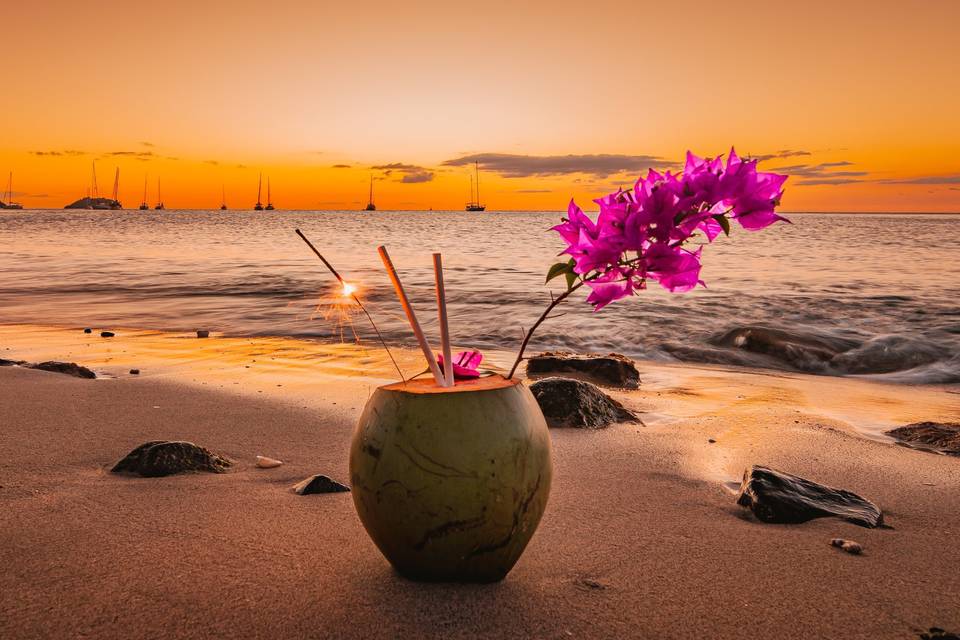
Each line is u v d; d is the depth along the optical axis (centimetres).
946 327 1149
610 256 177
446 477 183
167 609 187
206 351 844
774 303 1412
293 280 1911
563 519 278
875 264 2470
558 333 1084
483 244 4338
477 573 197
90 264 2408
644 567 227
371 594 196
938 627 191
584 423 460
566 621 185
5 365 624
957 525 286
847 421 543
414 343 980
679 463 376
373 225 9425
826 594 210
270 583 203
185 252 3158
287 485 316
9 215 14488
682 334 1071
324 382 616
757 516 286
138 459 333
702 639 179
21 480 314
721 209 176
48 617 183
